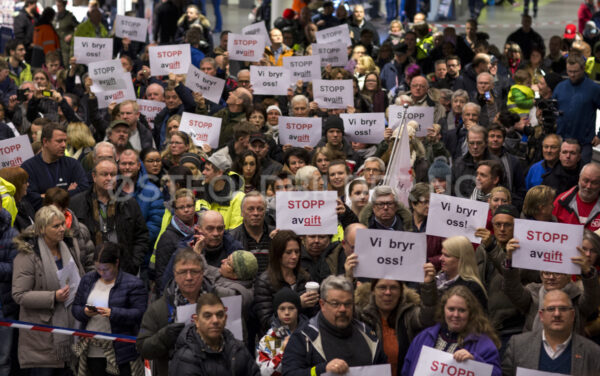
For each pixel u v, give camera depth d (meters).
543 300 12.61
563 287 12.73
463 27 52.12
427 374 11.09
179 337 11.90
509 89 27.22
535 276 13.98
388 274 12.40
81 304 14.34
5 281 14.76
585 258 12.44
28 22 38.97
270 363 12.62
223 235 14.89
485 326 11.38
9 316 14.91
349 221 16.33
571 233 12.48
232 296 12.85
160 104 24.16
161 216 17.62
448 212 14.06
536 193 15.38
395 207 15.42
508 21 55.88
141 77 27.62
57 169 18.30
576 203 16.56
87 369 14.42
